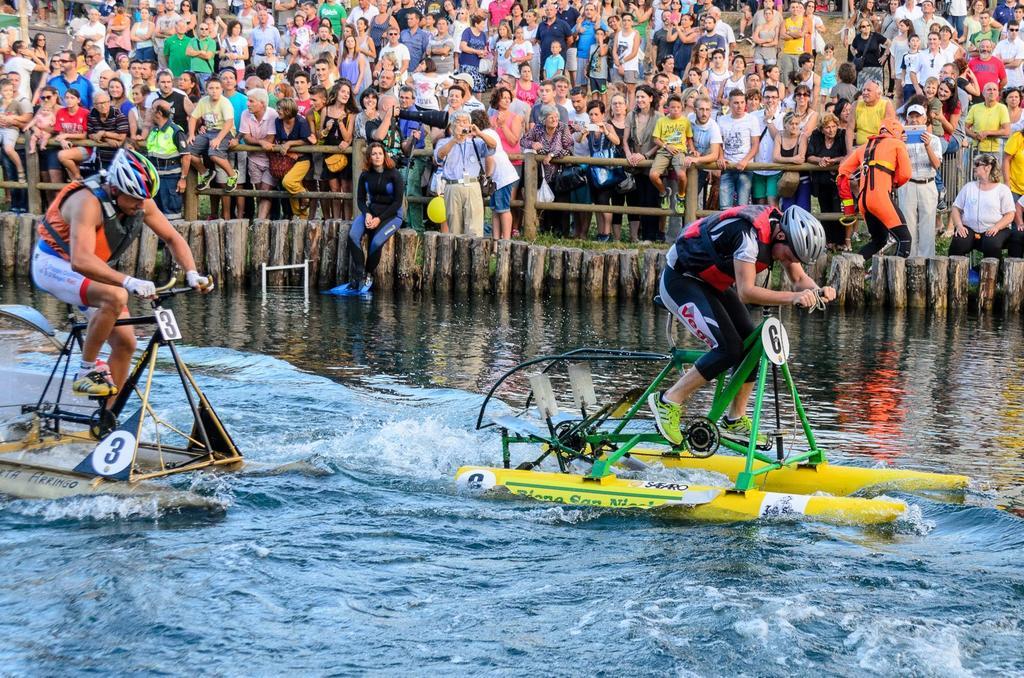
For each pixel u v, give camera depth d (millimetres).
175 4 24422
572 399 11586
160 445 8523
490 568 7043
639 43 22094
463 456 9469
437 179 19531
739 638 6043
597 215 19797
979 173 17672
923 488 8539
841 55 25875
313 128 20156
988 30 23000
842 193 16781
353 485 8609
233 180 19922
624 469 9078
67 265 8672
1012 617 6289
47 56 25031
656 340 14891
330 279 20188
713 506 8039
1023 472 9070
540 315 17000
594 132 19125
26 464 8383
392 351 14047
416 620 6309
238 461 8930
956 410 11195
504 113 19344
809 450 8945
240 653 5910
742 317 8617
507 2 24188
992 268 17297
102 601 6449
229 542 7363
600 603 6484
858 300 17766
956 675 5672
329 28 22609
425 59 20500
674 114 18219
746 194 18453
